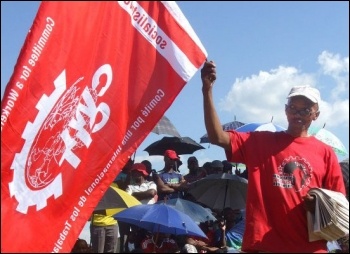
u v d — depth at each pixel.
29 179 2.64
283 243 2.97
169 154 6.46
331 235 2.91
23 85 2.64
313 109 3.11
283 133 3.17
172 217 5.12
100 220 5.53
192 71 3.01
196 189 6.11
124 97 2.92
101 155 2.84
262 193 3.04
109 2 2.90
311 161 3.07
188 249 5.28
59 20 2.73
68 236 2.71
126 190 6.01
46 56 2.70
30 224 2.62
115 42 2.91
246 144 3.14
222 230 5.61
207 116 3.08
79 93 2.79
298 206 2.98
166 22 3.02
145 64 2.98
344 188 3.12
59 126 2.73
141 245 5.48
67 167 2.75
